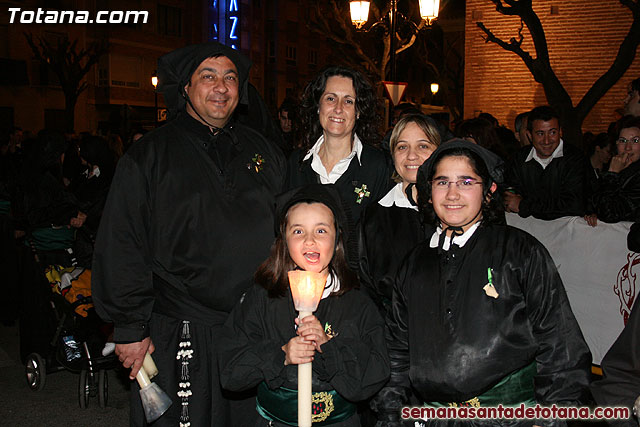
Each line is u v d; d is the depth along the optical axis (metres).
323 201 2.87
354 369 2.73
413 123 3.37
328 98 3.73
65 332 5.43
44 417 5.21
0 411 5.32
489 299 2.67
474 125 5.53
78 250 6.39
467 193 2.71
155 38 36.47
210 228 3.22
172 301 3.23
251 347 2.88
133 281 3.15
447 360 2.68
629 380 2.74
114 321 3.13
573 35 15.82
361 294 3.03
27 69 31.12
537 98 16.27
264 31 41.91
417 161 3.33
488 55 16.70
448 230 2.81
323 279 2.54
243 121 4.49
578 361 2.63
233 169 3.35
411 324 2.81
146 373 3.17
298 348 2.48
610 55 15.50
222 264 3.22
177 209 3.19
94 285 3.14
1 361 6.56
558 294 2.66
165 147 3.23
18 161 10.62
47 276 5.44
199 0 38.03
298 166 3.83
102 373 5.37
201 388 3.23
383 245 3.38
